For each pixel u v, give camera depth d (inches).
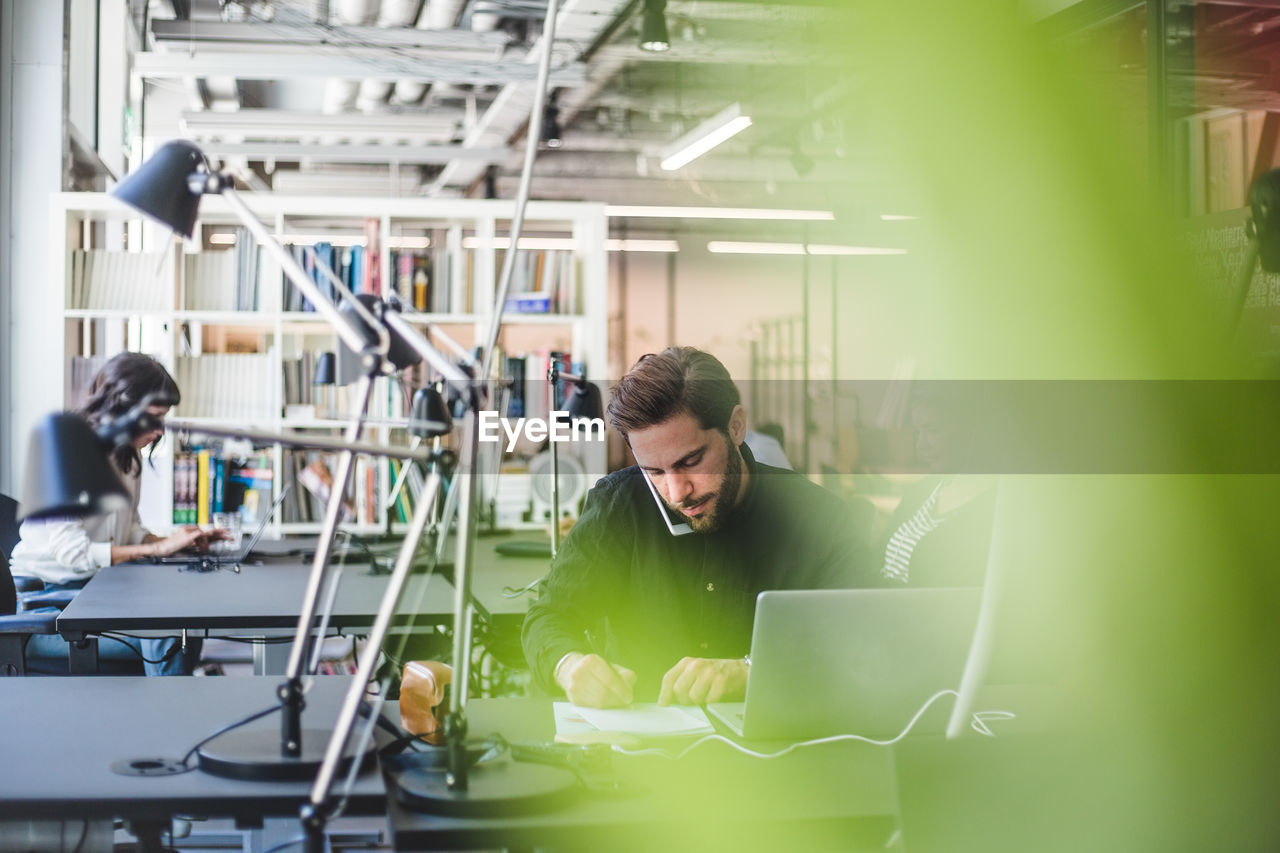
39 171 218.7
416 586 131.5
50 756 57.7
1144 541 62.6
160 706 69.2
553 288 248.1
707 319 566.6
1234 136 186.4
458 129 430.6
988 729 65.6
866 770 61.1
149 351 243.9
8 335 217.8
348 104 382.0
